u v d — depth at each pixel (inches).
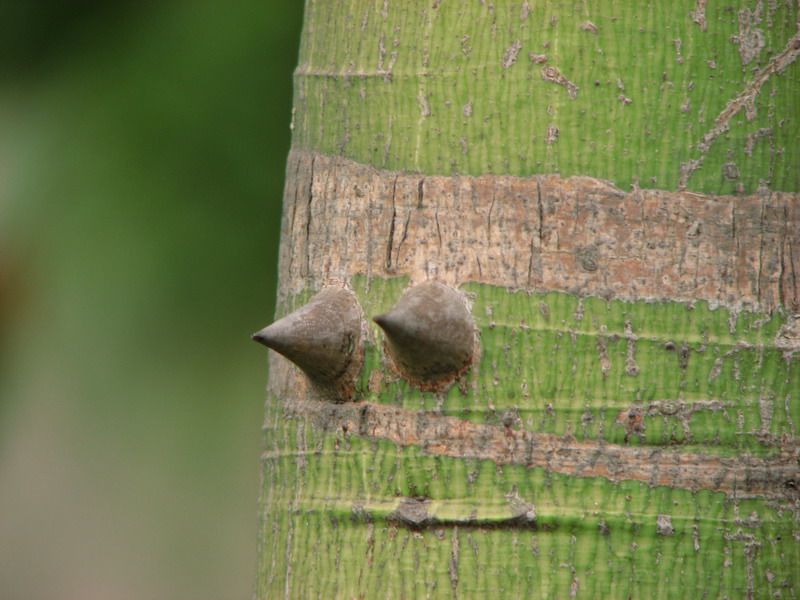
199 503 132.0
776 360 78.5
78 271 123.7
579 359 78.4
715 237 78.5
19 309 126.6
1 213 124.6
